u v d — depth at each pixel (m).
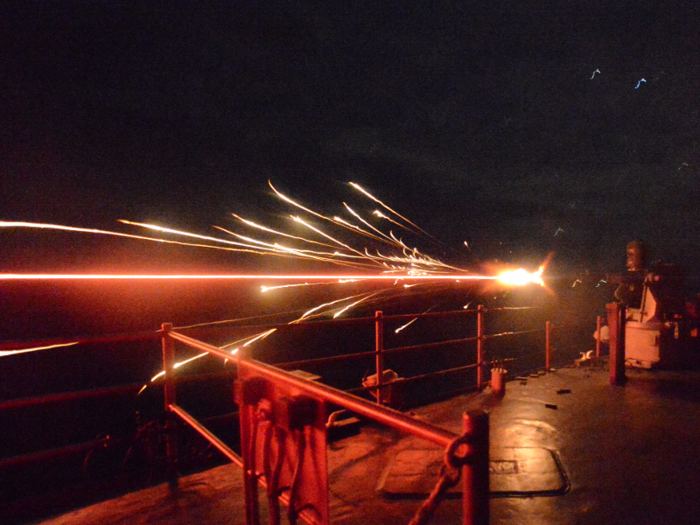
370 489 3.20
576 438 4.11
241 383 2.12
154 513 2.97
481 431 1.15
